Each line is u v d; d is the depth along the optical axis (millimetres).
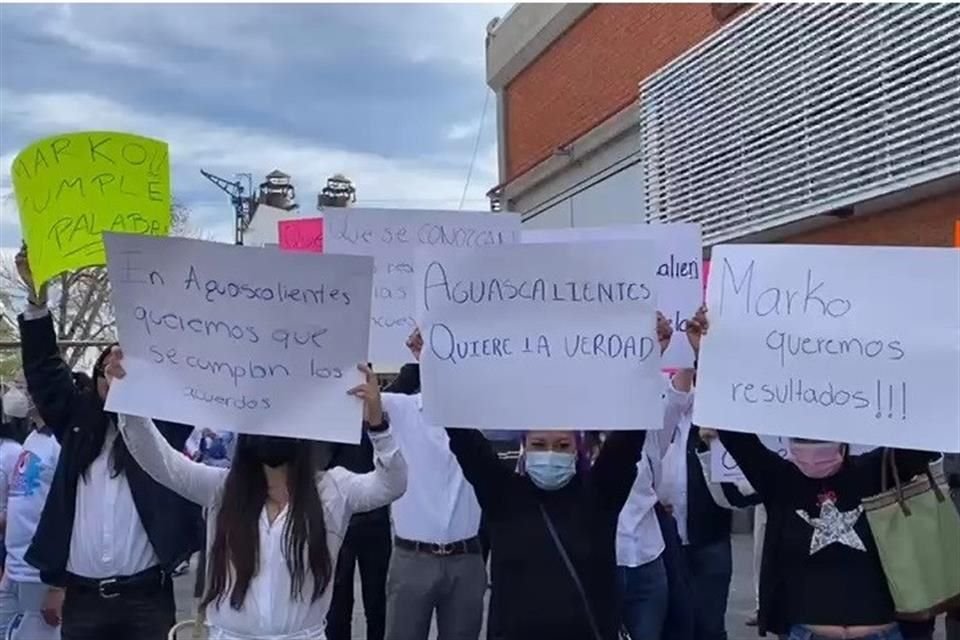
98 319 22109
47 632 5820
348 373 3639
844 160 10367
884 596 3650
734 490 5480
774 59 11484
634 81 15578
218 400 3611
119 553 4523
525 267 3811
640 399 3734
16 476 5848
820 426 3705
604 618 3633
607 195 16734
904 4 9266
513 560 3684
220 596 3598
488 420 3801
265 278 3615
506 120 21391
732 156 12477
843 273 3762
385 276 5566
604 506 3729
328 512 3699
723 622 5965
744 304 3855
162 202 4223
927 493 3686
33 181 4098
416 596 5293
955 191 9430
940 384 3631
